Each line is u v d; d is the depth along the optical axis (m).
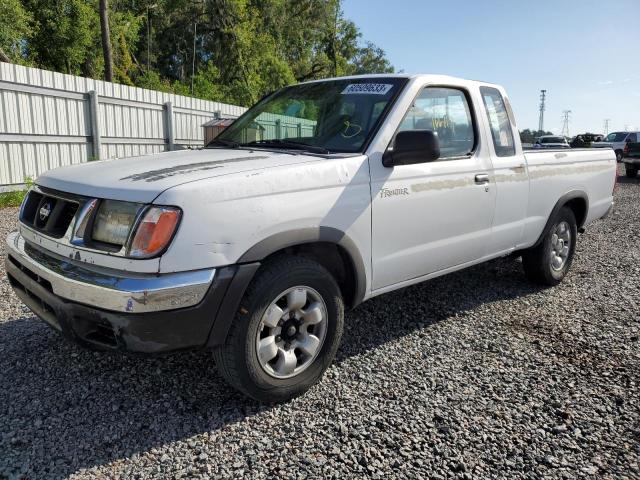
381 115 3.49
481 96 4.33
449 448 2.62
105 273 2.52
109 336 2.59
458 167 3.92
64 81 11.59
